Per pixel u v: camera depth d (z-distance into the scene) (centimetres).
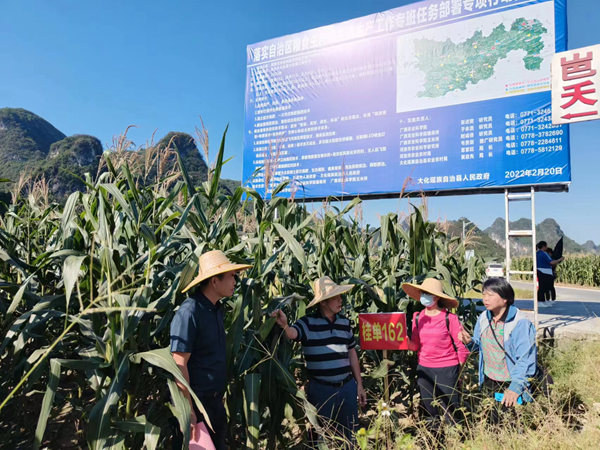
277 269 353
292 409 282
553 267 963
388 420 266
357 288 430
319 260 377
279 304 280
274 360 263
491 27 722
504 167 694
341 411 276
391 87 805
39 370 214
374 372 331
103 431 188
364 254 478
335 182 843
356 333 439
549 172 662
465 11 745
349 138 838
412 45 791
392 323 318
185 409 193
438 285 329
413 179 768
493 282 311
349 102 845
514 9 705
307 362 287
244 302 260
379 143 806
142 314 227
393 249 429
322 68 880
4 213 442
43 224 443
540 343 518
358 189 820
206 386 222
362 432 232
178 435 224
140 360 212
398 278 424
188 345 212
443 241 545
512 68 702
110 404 192
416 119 777
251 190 309
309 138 877
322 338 283
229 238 318
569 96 611
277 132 917
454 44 752
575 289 1883
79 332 271
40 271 289
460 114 738
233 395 263
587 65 598
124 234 282
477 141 720
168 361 196
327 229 376
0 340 297
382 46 822
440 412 315
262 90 945
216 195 303
